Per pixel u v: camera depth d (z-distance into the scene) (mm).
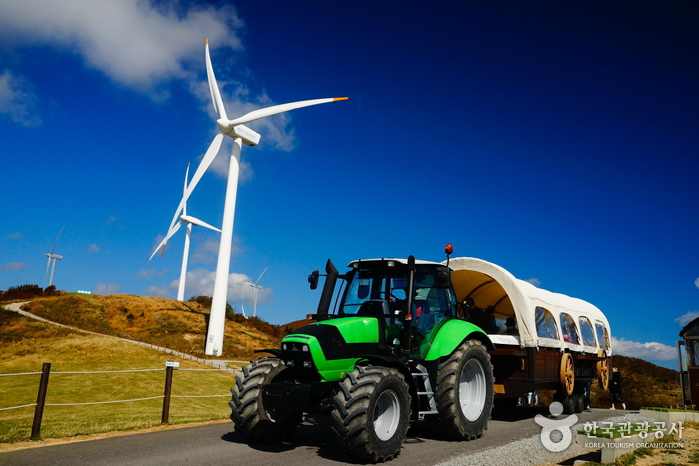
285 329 47875
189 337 36969
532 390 9016
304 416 9125
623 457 5340
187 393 15680
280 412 6062
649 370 33062
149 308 43531
